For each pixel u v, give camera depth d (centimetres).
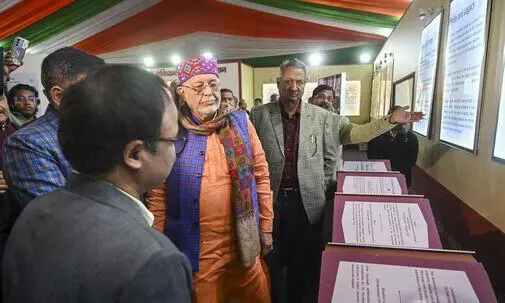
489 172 119
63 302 43
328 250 76
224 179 119
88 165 50
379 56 614
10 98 260
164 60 831
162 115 52
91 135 47
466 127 140
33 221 51
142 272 42
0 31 503
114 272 42
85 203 49
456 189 156
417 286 65
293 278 192
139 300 41
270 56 820
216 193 117
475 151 130
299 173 176
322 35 714
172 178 116
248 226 121
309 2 527
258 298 135
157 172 55
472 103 134
